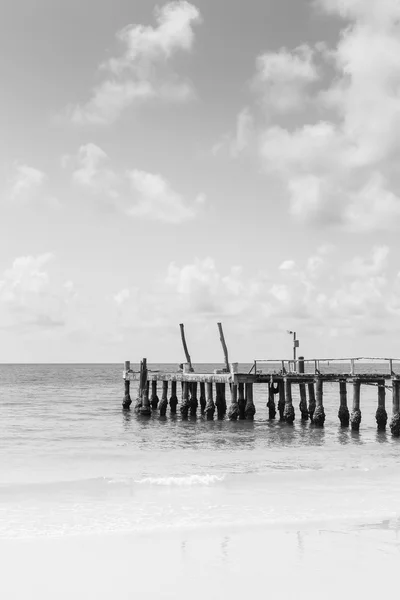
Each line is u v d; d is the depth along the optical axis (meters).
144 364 48.22
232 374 41.06
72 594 11.60
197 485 22.11
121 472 25.25
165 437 36.78
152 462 27.80
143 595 11.53
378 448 32.03
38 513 18.03
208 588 11.86
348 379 36.97
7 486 21.84
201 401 49.50
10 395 83.62
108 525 16.67
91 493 20.80
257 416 48.97
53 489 21.38
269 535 15.54
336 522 16.86
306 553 13.97
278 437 36.06
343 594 11.41
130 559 13.63
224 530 16.06
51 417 50.50
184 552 14.13
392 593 11.47
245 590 11.68
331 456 29.50
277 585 11.91
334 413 55.53
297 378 39.56
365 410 58.66
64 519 17.33
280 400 43.41
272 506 18.89
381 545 14.59
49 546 14.63
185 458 28.92
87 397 79.00
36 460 28.28
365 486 22.03
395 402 35.38
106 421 46.47
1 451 31.16
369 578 12.26
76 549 14.40
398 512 18.06
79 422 46.06
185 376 45.53
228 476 23.75
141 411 47.94
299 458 28.89
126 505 19.09
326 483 22.55
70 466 26.67
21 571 12.86
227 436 36.69
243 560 13.50
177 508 18.64
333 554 13.87
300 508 18.59
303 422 41.88
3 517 17.55
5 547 14.55
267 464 27.20
